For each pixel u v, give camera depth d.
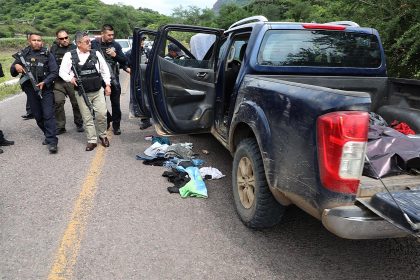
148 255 3.14
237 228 3.58
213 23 61.84
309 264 3.05
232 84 4.50
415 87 3.76
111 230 3.54
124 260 3.08
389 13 5.91
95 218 3.76
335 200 2.40
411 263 3.09
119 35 84.94
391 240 3.44
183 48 5.73
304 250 3.24
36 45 5.76
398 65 5.77
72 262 3.05
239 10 56.09
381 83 4.06
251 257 3.13
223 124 4.60
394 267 3.03
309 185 2.58
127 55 7.64
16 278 2.86
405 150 2.78
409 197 2.36
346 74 4.05
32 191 4.42
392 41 5.73
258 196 3.27
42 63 5.73
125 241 3.35
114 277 2.87
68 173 4.98
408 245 3.35
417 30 5.24
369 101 2.30
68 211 3.92
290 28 3.87
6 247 3.27
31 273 2.92
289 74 3.89
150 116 5.57
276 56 3.87
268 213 3.29
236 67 4.54
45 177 4.85
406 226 2.15
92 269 2.96
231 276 2.89
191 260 3.08
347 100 2.34
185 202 4.13
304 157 2.61
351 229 2.35
